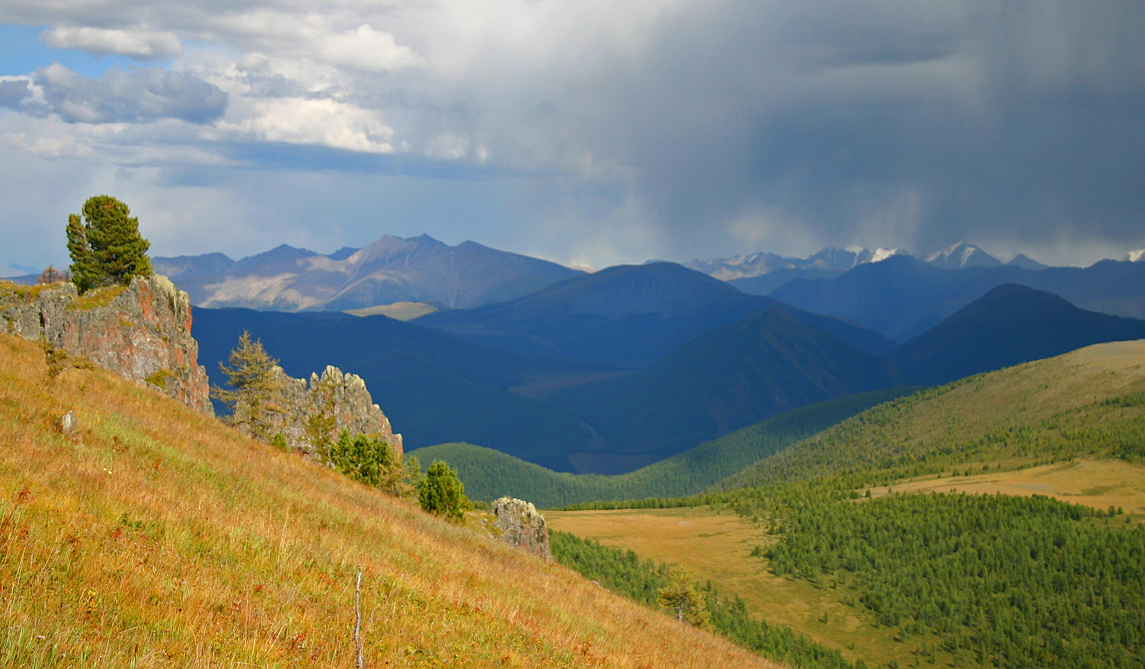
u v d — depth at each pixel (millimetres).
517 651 20203
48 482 20359
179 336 75875
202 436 44562
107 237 76000
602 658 23453
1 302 65562
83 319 67375
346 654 14578
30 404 31922
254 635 13812
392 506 52250
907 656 181500
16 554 13977
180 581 15758
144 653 11594
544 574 48125
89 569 14492
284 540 22109
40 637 10773
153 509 20859
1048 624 186250
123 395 47312
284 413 77875
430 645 17578
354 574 21688
